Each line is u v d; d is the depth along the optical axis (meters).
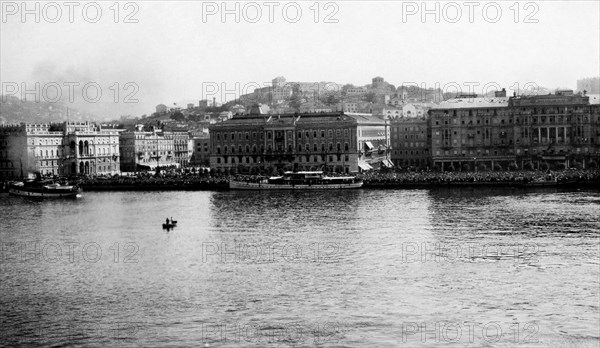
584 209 186.75
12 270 131.12
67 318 103.44
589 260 126.56
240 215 195.00
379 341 92.19
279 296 110.50
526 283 113.69
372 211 194.75
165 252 143.38
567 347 89.56
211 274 124.31
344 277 119.62
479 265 125.25
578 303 103.94
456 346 90.44
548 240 144.50
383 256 133.62
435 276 118.88
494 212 185.38
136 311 105.75
